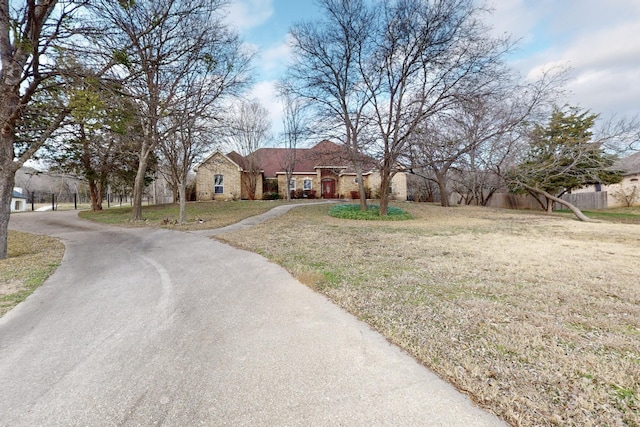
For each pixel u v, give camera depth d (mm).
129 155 20000
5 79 7168
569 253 7043
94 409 2076
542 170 18344
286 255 6812
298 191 28922
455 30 12289
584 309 3619
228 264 6215
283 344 2910
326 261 6238
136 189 15938
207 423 1916
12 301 4340
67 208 29312
